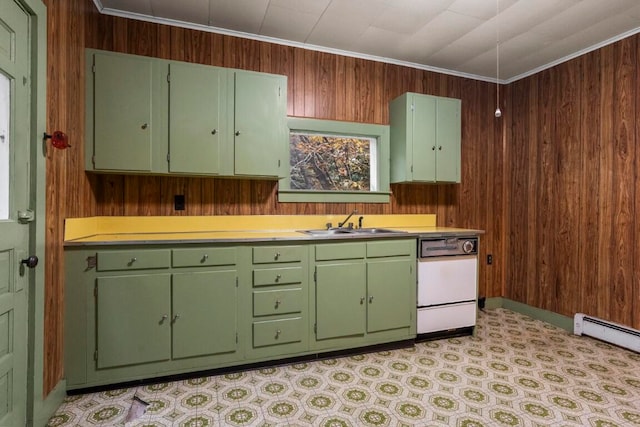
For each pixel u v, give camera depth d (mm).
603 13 2391
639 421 1669
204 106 2318
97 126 2105
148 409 1755
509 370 2201
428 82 3363
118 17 2416
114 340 1909
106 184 2373
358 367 2248
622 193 2619
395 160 3107
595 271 2803
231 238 2111
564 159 3059
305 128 2895
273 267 2227
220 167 2369
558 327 3043
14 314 1396
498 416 1709
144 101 2191
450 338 2775
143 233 2418
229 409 1758
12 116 1371
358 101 3092
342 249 2402
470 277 2783
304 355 2324
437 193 3396
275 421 1662
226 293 2117
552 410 1760
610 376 2123
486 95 3600
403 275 2578
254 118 2439
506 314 3422
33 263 1462
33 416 1503
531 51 2982
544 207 3236
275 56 2816
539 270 3273
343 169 3064
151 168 2217
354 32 2705
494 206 3621
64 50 1796
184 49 2562
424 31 2680
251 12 2422
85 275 1861
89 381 1878
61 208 1791
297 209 2879
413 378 2094
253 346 2186
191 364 2061
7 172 1351
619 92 2648
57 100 1718
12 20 1354
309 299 2318
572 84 3006
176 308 2018
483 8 2367
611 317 2686
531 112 3383
